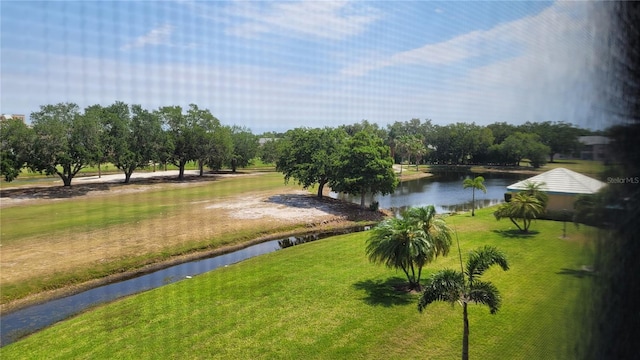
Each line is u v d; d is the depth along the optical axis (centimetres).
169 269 876
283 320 614
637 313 287
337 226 1482
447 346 527
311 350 525
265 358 505
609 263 285
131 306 655
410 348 529
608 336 277
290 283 786
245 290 742
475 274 439
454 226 1209
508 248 827
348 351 523
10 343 550
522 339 482
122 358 494
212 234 1127
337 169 1802
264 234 1263
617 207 288
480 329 548
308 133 1939
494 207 1714
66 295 716
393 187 1781
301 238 1295
